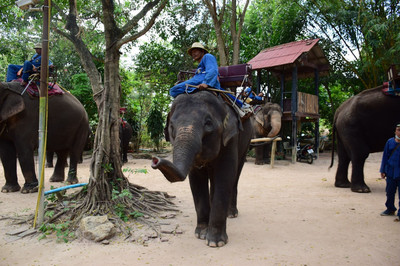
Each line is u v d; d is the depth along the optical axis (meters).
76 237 4.35
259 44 19.17
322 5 15.89
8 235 4.45
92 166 5.41
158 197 6.07
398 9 13.80
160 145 20.56
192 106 3.64
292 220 5.21
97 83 5.93
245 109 4.90
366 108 7.48
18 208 5.89
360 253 3.87
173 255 3.80
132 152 18.48
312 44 13.97
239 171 5.38
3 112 6.91
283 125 16.16
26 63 6.98
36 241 4.24
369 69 16.50
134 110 20.00
